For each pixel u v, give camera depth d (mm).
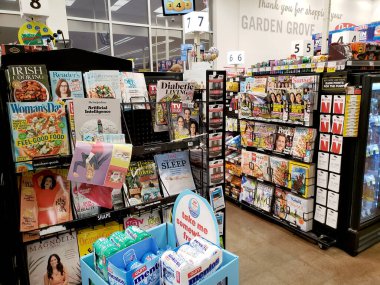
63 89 1424
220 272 981
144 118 1640
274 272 2492
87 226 1374
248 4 7527
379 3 10672
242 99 3502
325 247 2766
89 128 1345
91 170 1288
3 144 1246
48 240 1390
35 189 1366
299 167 2906
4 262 1347
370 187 2857
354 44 2721
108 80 1480
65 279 1429
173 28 7055
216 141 1828
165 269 931
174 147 1561
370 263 2580
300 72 3033
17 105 1216
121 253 1010
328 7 3684
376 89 2504
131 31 6480
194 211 1131
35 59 1472
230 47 7449
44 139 1276
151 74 1937
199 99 1976
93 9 5875
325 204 2805
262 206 3445
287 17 8422
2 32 4766
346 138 2578
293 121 2885
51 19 4996
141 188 1620
